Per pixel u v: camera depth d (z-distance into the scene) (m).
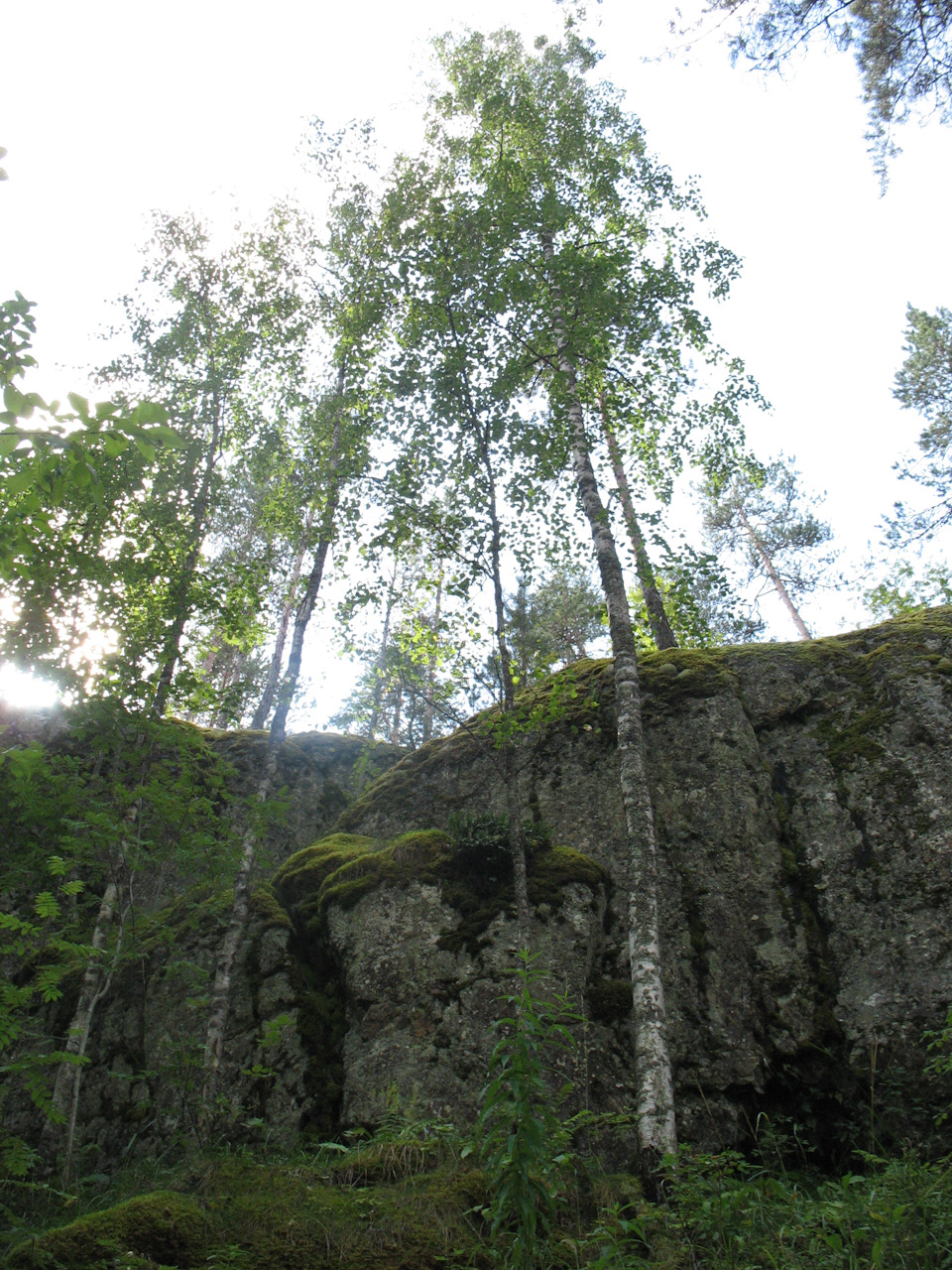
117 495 8.25
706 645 11.60
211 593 10.80
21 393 3.04
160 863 7.11
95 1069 8.41
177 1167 5.95
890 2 8.20
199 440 12.09
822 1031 7.65
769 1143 7.07
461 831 9.60
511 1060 4.36
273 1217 4.65
